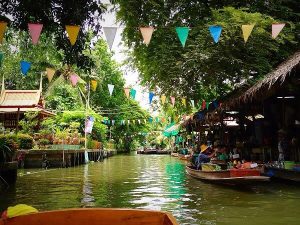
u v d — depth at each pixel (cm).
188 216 794
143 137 6369
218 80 1588
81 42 998
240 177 1082
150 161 3228
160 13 1518
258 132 1639
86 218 398
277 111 1524
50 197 1073
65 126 2984
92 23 961
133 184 1405
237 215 791
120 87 4444
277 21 1314
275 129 1529
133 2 1491
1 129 2150
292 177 1136
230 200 968
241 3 1507
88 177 1702
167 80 1608
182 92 1689
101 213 401
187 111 1983
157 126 6600
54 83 2789
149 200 1009
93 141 3244
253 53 1405
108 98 4284
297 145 1282
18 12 899
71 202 987
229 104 1440
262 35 1286
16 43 2320
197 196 1057
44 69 2538
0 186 1185
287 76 1097
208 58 1363
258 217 769
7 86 3042
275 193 1050
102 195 1110
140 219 399
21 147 2238
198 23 1498
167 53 1499
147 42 802
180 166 2494
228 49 1352
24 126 2392
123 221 400
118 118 4531
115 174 1867
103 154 3694
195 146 2906
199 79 1602
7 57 2775
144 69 1766
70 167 2412
